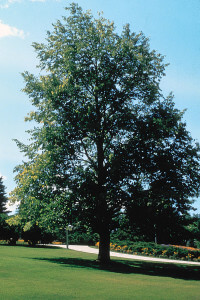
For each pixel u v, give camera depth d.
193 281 13.70
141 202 18.00
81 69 20.25
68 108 18.77
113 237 41.91
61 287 9.44
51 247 34.59
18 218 20.81
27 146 20.14
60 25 21.61
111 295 8.70
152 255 28.72
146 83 21.33
